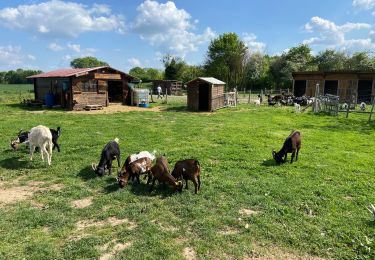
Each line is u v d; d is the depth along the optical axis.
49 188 8.80
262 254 5.70
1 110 25.77
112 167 10.46
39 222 6.77
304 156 12.01
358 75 39.22
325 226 6.61
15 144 12.46
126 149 12.69
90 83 27.42
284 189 8.55
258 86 74.50
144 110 27.19
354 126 19.81
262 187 8.73
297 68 70.38
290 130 17.92
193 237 6.22
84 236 6.24
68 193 8.32
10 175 9.77
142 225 6.64
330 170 10.29
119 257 5.54
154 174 8.38
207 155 11.82
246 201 7.82
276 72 73.75
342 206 7.57
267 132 16.86
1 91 59.12
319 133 17.11
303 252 5.77
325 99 26.64
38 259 5.44
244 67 72.38
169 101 37.62
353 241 6.02
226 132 16.66
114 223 6.81
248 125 19.31
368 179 9.52
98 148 12.84
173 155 11.78
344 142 14.88
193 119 21.77
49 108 27.48
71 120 20.56
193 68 80.62
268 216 7.07
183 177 8.42
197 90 27.22
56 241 6.06
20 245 5.88
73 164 10.74
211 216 7.07
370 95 40.06
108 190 8.55
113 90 34.12
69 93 26.50
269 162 11.12
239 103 35.47
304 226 6.62
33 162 10.92
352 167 10.64
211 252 5.72
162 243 5.94
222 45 80.88
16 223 6.72
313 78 42.16
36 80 31.69
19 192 8.53
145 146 13.27
